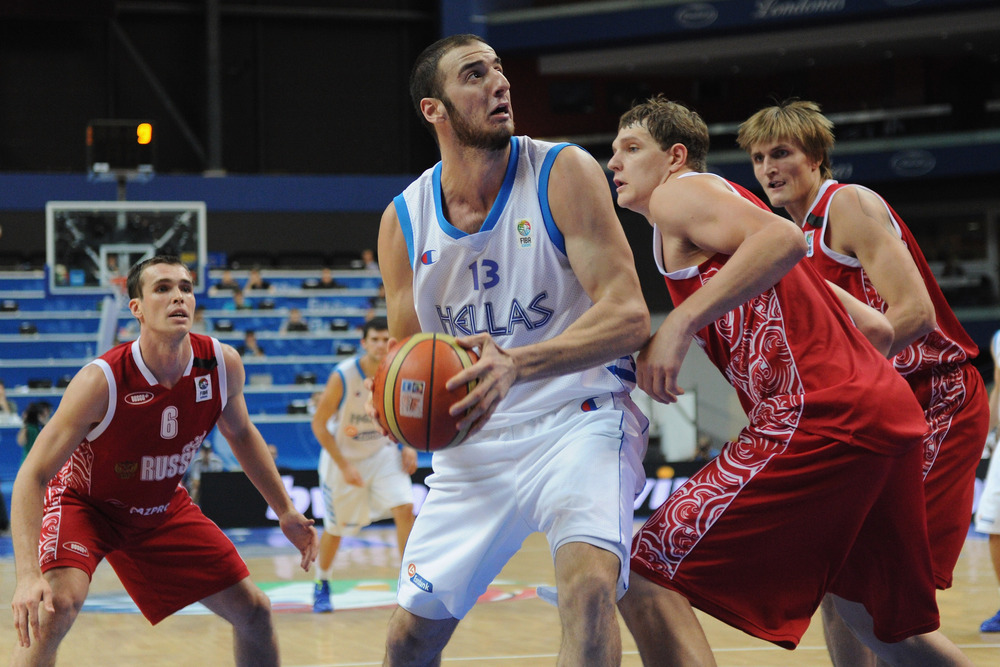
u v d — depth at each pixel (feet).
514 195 7.14
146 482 9.57
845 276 9.14
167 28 58.54
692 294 7.06
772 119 9.37
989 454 30.99
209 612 18.10
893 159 54.49
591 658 6.41
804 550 7.05
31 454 8.90
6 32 55.67
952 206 57.62
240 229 52.31
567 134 63.31
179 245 46.93
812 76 65.00
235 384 9.92
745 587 7.02
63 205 45.98
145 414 9.35
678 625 6.84
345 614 17.46
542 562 25.30
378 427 6.70
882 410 7.03
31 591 8.22
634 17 58.34
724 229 7.03
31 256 49.88
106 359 9.26
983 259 57.36
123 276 46.29
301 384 47.21
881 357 7.46
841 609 7.81
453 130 7.05
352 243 53.72
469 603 7.52
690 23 57.67
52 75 56.29
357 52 60.85
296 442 45.57
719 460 7.27
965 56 63.10
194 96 58.75
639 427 7.58
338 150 60.49
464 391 6.25
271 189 52.39
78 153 56.65
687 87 65.92
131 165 46.65
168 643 14.96
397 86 61.26
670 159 8.02
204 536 9.86
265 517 32.24
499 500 7.25
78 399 9.02
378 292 51.75
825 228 9.12
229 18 59.31
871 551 7.44
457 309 7.36
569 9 59.11
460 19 59.47
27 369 47.37
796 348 7.20
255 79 59.57
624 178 8.17
